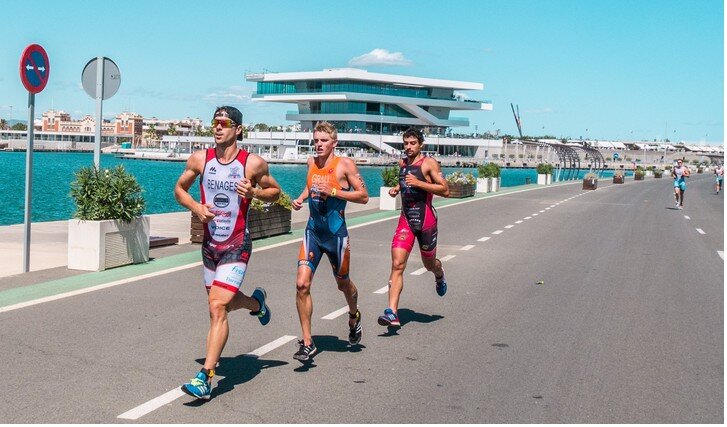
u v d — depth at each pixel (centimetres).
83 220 1178
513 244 1747
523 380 666
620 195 4566
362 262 1404
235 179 617
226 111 621
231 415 560
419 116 16762
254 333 820
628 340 824
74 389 609
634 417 578
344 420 556
